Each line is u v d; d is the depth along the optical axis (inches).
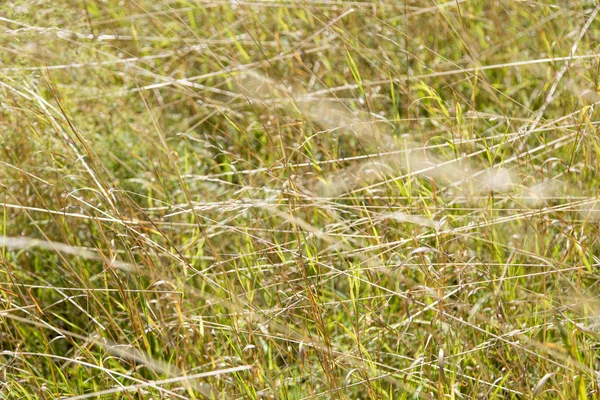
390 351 141.4
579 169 155.9
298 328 142.6
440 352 115.0
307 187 172.4
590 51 168.6
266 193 171.2
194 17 238.1
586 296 132.0
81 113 187.5
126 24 228.4
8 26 192.9
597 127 151.7
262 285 145.7
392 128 182.5
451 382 119.8
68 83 193.5
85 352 133.7
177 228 168.9
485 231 142.9
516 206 150.5
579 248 127.1
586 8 209.9
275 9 223.3
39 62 184.4
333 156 169.5
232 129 201.9
